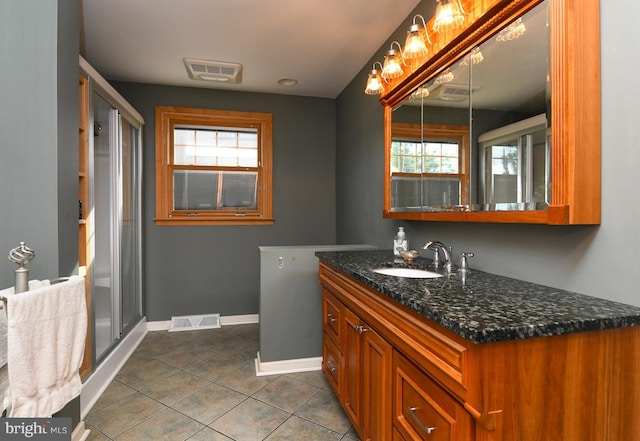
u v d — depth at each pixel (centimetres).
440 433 93
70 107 172
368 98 279
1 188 157
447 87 161
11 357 99
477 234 158
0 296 99
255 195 364
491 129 131
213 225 349
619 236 96
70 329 118
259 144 363
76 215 178
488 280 131
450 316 85
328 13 211
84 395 194
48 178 158
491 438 78
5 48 157
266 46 254
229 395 212
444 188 163
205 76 311
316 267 250
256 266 360
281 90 352
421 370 103
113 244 252
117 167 258
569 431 84
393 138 215
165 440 169
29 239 157
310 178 373
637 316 86
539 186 108
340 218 359
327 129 377
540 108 108
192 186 347
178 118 338
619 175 95
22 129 157
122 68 294
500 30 125
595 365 86
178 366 253
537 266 125
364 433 149
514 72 119
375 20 220
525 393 80
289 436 172
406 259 177
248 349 286
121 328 266
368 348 144
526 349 80
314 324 250
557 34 99
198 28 228
